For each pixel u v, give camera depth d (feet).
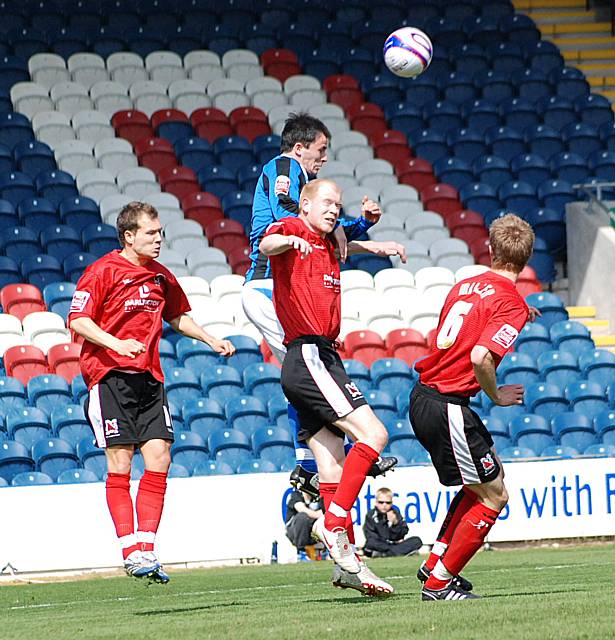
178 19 283.79
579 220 232.32
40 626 63.62
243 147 249.55
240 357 199.52
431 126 264.72
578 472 163.43
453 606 59.93
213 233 227.61
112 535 150.41
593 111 268.62
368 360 204.13
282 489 156.35
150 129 252.42
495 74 275.39
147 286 73.61
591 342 209.05
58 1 280.51
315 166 79.46
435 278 221.25
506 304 65.82
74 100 255.29
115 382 72.02
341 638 46.98
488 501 68.13
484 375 64.54
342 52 279.28
